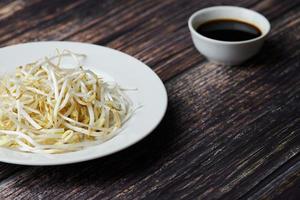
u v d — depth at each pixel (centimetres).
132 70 59
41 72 56
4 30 71
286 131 56
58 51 60
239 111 58
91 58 61
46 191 49
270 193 49
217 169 51
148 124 51
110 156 52
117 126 52
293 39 70
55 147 50
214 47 62
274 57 67
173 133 55
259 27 66
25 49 61
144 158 52
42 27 72
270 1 78
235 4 78
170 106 59
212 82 63
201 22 67
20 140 51
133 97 56
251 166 52
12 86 56
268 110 59
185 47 69
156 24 73
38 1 78
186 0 79
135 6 77
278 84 62
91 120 52
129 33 71
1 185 49
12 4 77
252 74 64
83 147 51
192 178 51
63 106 52
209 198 49
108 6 77
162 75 64
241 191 49
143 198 48
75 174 51
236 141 55
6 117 53
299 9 76
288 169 51
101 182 50
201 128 56
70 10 76
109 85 58
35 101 54
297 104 60
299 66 65
